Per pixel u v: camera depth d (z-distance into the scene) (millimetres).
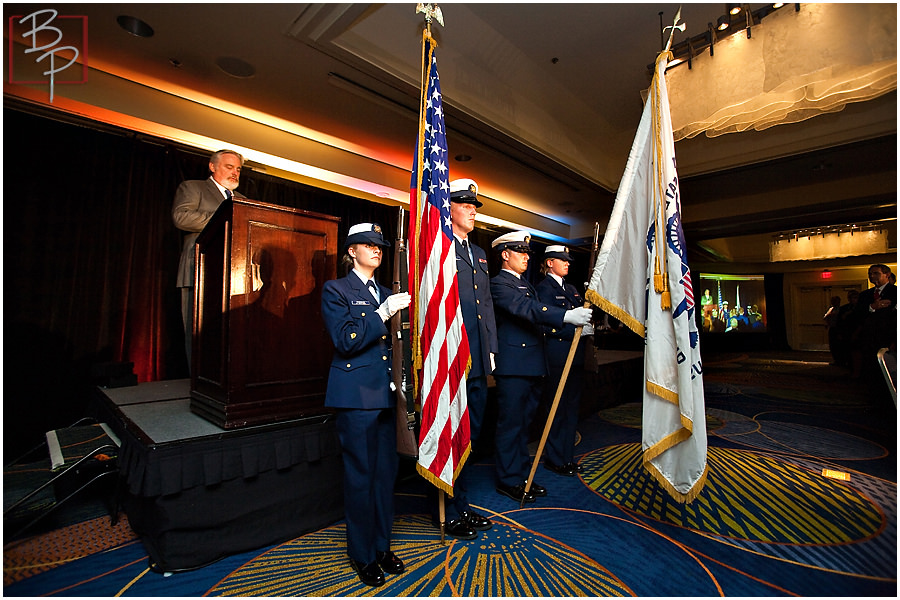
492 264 8383
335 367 1861
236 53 3520
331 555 1990
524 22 4059
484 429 3438
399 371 1895
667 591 1691
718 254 13039
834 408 5289
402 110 4430
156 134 4211
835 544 2059
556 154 5660
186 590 1721
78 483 2617
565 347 3105
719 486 2771
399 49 3791
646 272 2195
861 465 3191
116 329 3943
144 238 4160
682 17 3902
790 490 2715
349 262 2078
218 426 2125
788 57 2811
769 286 14773
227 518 1958
